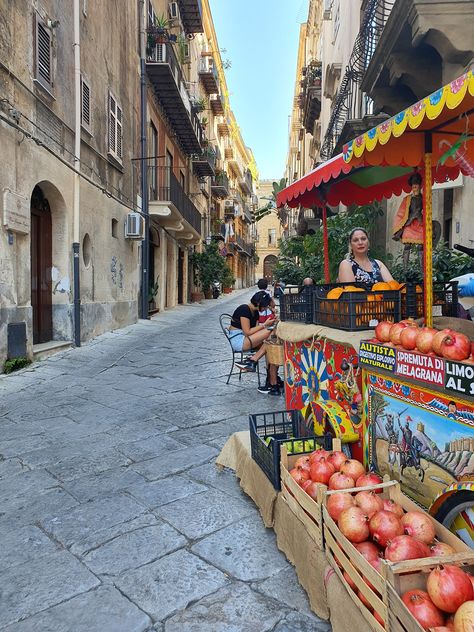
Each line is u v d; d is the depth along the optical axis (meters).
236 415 4.83
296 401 3.60
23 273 7.31
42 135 7.99
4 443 4.03
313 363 3.23
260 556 2.40
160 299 18.47
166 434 4.25
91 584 2.18
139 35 14.48
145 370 7.30
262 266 73.44
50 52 8.22
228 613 1.99
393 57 6.57
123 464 3.58
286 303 4.01
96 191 10.71
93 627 1.91
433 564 1.49
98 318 10.84
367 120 9.41
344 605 1.73
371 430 2.44
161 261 18.45
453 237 6.65
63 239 9.05
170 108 18.03
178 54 19.62
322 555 1.99
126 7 13.22
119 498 3.02
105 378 6.69
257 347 6.29
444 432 1.89
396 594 1.43
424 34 5.43
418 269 5.88
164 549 2.45
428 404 1.98
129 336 11.27
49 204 8.94
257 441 2.87
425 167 2.71
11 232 6.95
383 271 4.19
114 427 4.46
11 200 6.82
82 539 2.55
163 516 2.79
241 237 50.47
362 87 8.23
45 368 7.20
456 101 1.80
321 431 2.98
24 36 7.34
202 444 3.99
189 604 2.04
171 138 19.91
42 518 2.78
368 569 1.59
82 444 4.00
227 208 42.28
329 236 8.48
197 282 27.55
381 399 2.34
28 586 2.16
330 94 17.55
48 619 1.96
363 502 1.90
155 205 15.48
